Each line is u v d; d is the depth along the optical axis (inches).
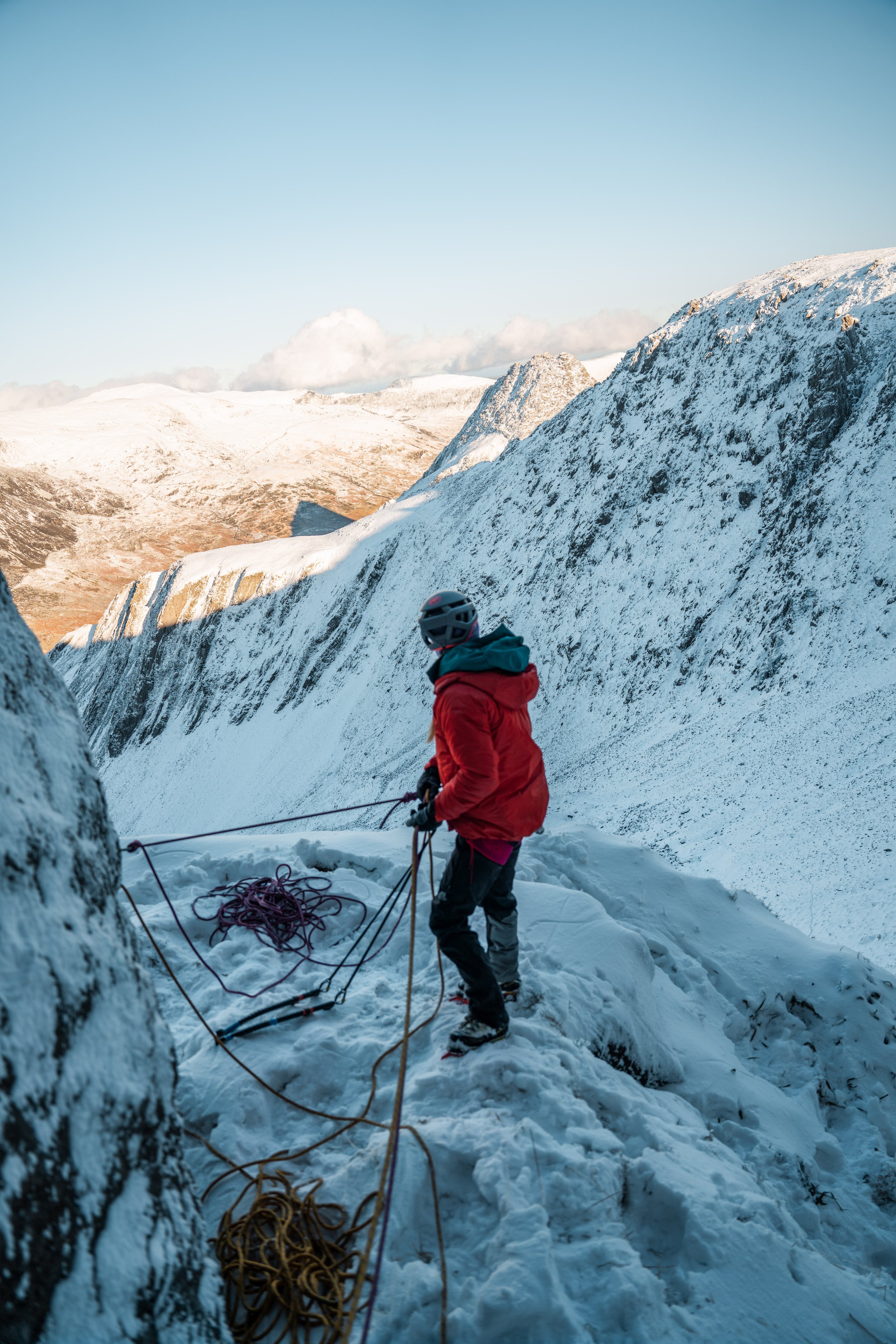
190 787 3484.3
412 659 3149.6
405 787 2519.7
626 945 166.4
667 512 2657.5
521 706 128.1
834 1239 123.6
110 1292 60.9
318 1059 133.7
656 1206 103.6
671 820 1596.9
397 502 4288.9
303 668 3587.6
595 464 3061.0
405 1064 111.3
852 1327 91.7
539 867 203.6
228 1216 99.8
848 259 2930.6
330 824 2546.8
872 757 1434.5
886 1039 169.0
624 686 2358.5
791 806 1421.0
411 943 126.7
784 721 1768.0
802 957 187.6
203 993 155.6
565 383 7564.0
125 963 77.6
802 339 2610.7
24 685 81.2
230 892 190.5
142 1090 73.7
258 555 4188.0
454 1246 97.3
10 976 62.6
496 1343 83.1
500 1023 129.3
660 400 3002.0
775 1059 167.2
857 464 2167.8
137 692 4097.0
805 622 1995.6
